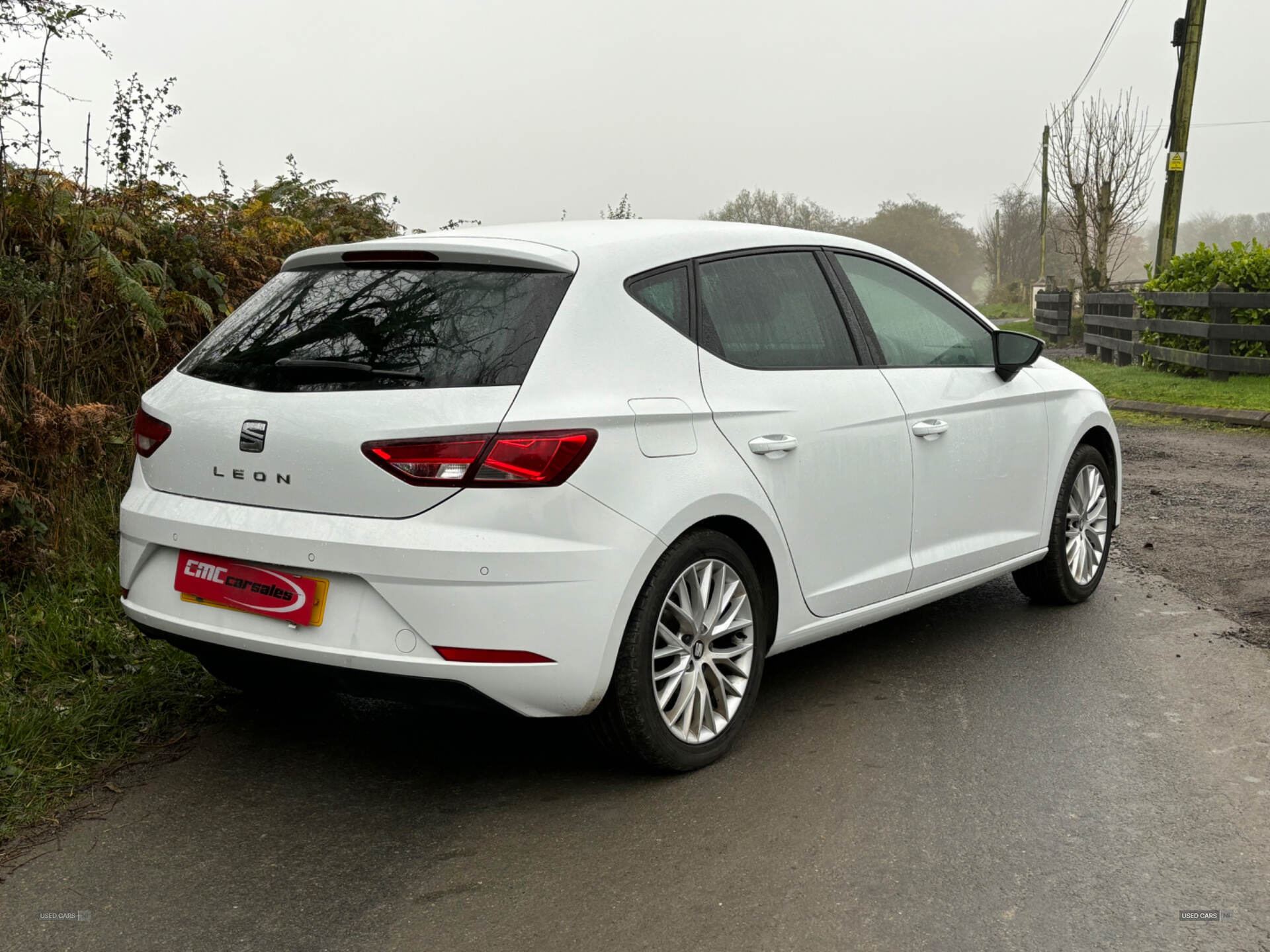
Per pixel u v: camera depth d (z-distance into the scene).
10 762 3.55
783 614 3.97
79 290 5.64
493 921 2.81
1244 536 7.01
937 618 5.46
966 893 2.92
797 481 3.92
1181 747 3.84
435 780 3.65
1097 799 3.45
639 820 3.35
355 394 3.25
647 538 3.36
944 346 4.85
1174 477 9.22
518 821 3.35
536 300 3.39
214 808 3.44
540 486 3.17
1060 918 2.80
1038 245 84.56
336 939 2.73
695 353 3.71
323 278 3.71
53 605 4.64
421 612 3.13
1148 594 5.79
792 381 3.99
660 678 3.55
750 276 4.06
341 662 3.21
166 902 2.90
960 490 4.71
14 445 5.11
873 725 4.08
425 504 3.14
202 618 3.47
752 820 3.35
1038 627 5.28
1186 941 2.69
